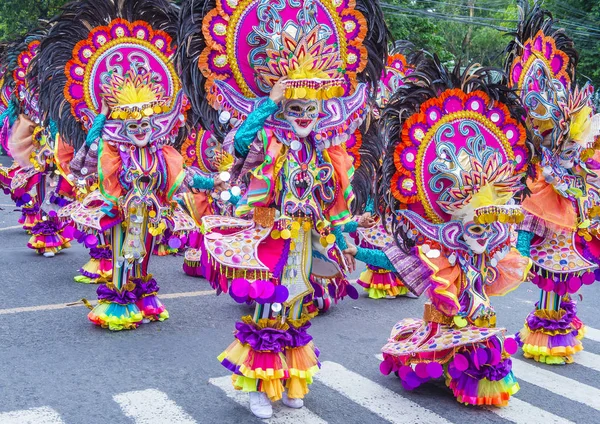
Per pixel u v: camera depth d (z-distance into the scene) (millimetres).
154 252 8961
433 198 4086
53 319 5863
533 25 5066
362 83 4180
